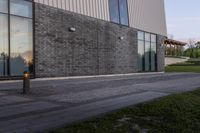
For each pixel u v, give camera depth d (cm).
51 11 1892
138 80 2002
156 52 3297
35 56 1780
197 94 1287
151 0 3228
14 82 1589
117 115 819
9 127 685
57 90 1320
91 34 2252
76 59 2095
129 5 2777
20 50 1694
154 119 802
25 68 1720
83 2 2173
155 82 1883
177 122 776
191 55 8819
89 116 809
